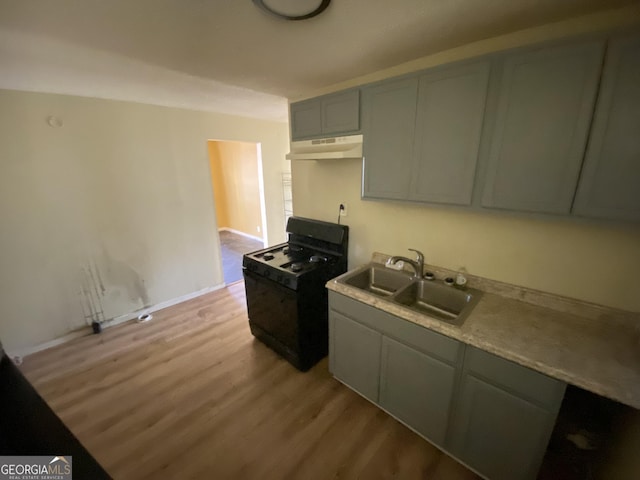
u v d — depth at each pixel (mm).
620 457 1168
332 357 2082
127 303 3033
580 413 1483
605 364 1120
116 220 2822
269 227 4391
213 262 3740
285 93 2480
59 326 2613
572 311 1477
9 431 926
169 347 2592
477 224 1736
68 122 2424
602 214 1107
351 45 1508
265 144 4082
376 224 2248
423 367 1536
